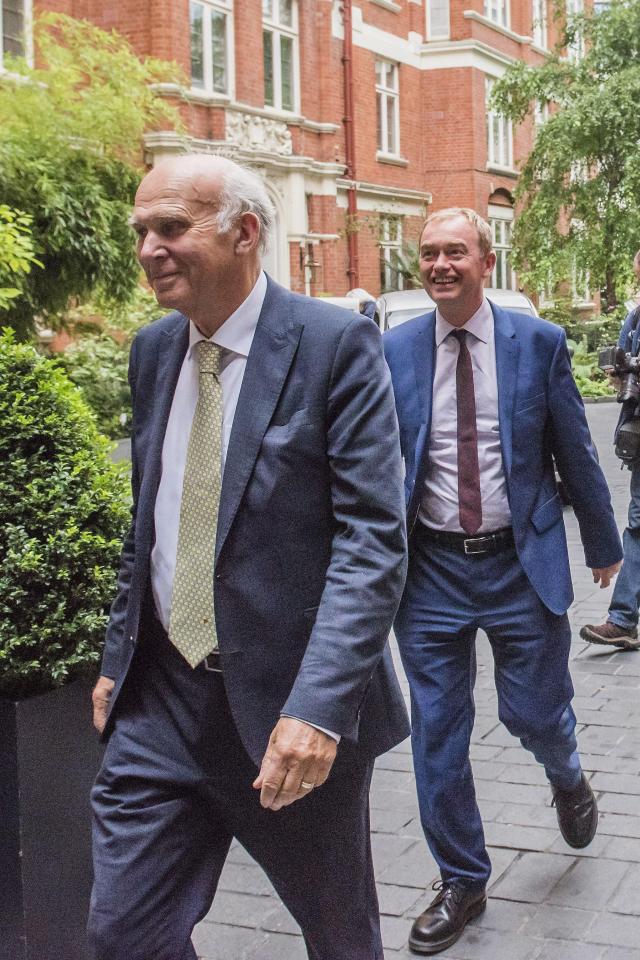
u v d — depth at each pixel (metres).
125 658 2.52
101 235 13.28
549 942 3.41
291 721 2.20
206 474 2.41
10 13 16.39
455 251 3.47
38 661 2.96
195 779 2.45
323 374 2.35
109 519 3.14
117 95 14.09
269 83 22.64
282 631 2.36
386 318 12.38
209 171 2.33
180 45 19.41
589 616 7.21
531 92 24.73
